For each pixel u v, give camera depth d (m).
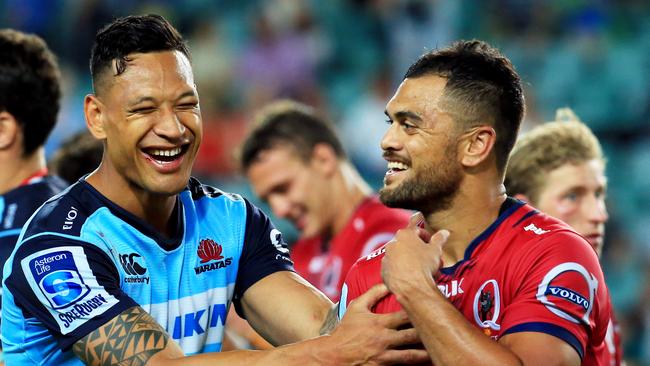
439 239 11.21
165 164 12.12
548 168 15.70
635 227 36.16
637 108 39.69
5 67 15.89
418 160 11.41
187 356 11.79
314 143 19.97
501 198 11.82
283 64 43.97
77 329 11.94
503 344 10.66
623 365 16.16
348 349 11.45
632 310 32.69
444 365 10.48
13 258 12.42
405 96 11.52
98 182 12.77
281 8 44.88
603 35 41.28
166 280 12.78
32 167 16.36
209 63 44.53
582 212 15.70
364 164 40.56
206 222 13.36
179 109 12.16
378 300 11.80
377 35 44.00
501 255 11.27
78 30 45.91
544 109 40.41
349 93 42.66
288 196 20.02
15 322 12.65
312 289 13.63
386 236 19.22
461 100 11.35
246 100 43.66
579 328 10.77
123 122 12.02
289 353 11.61
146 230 12.62
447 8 43.38
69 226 12.34
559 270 10.88
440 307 10.59
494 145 11.57
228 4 45.97
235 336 18.19
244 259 13.70
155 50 12.13
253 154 20.03
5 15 46.75
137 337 11.79
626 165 38.09
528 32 42.44
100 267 12.22
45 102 16.34
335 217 20.08
